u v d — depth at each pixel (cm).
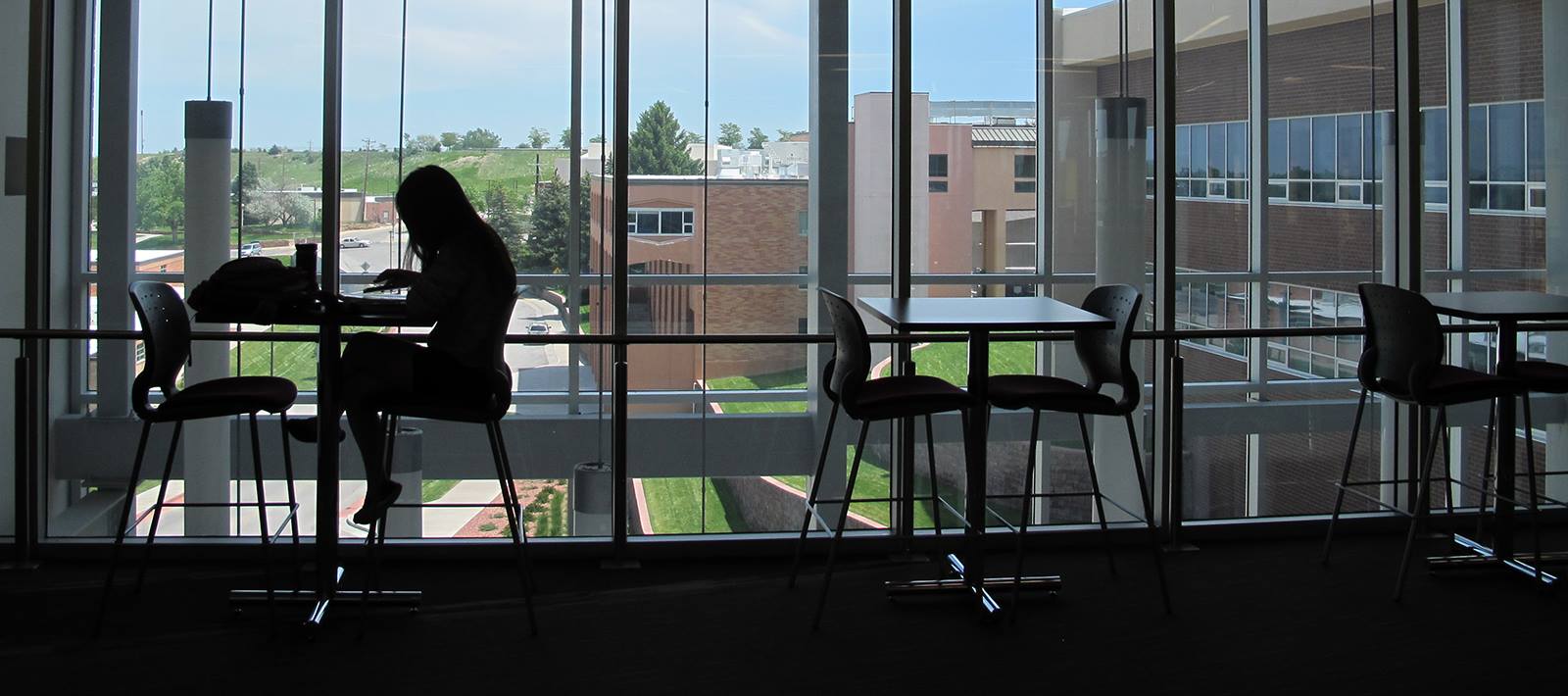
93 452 478
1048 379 430
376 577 423
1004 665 368
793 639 389
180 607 414
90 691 340
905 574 464
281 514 486
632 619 409
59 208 477
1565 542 524
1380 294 445
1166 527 508
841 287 518
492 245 379
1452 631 399
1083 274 530
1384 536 523
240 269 352
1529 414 479
